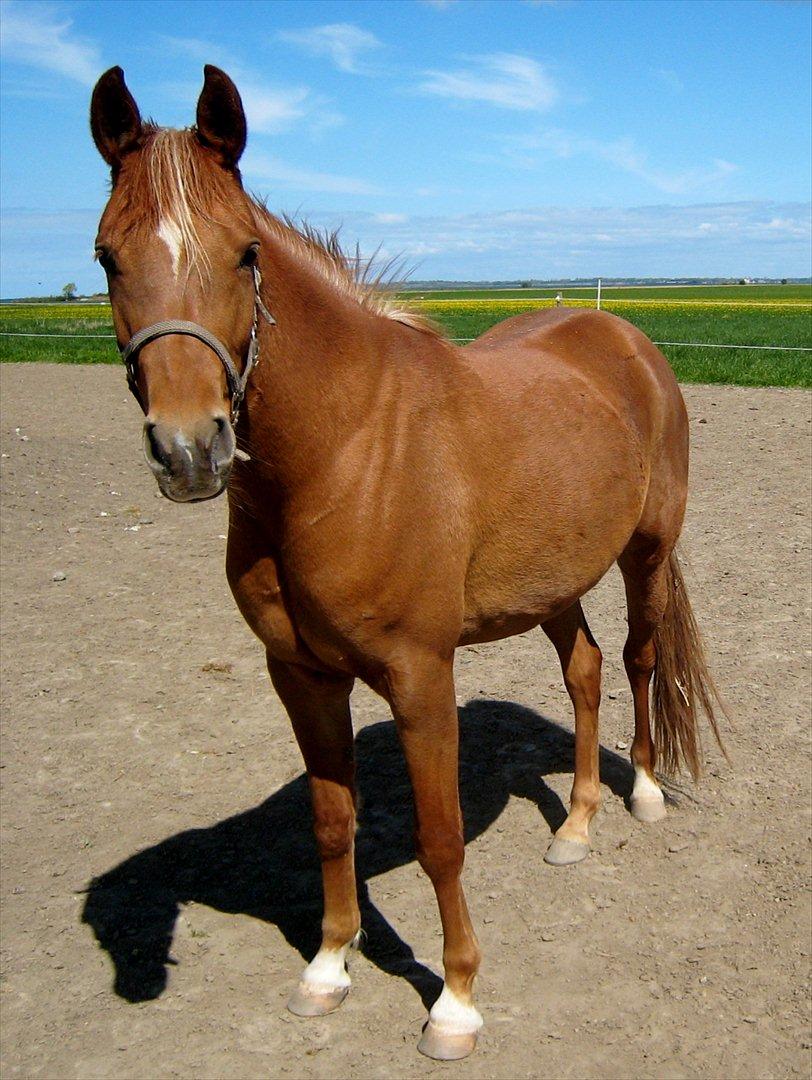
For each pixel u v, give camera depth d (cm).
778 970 291
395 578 245
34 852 377
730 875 335
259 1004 294
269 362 231
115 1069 270
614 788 399
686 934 309
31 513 826
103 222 220
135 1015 292
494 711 468
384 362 257
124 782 423
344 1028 282
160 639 569
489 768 418
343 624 245
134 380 219
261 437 235
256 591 256
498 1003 286
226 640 566
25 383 1623
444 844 262
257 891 350
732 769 398
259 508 246
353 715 481
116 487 918
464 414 275
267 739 455
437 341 286
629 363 360
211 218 213
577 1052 266
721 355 1700
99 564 703
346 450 241
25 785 423
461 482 264
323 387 240
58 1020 291
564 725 452
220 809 402
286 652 261
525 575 293
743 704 446
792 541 675
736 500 788
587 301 4394
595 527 313
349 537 240
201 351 208
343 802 287
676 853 351
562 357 337
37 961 317
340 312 252
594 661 364
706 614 553
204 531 781
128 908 343
